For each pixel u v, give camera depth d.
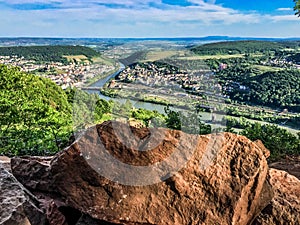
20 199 3.19
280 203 3.54
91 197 3.22
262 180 3.39
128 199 3.16
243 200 3.26
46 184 3.55
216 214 3.17
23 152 6.58
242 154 3.39
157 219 3.12
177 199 3.17
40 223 3.18
